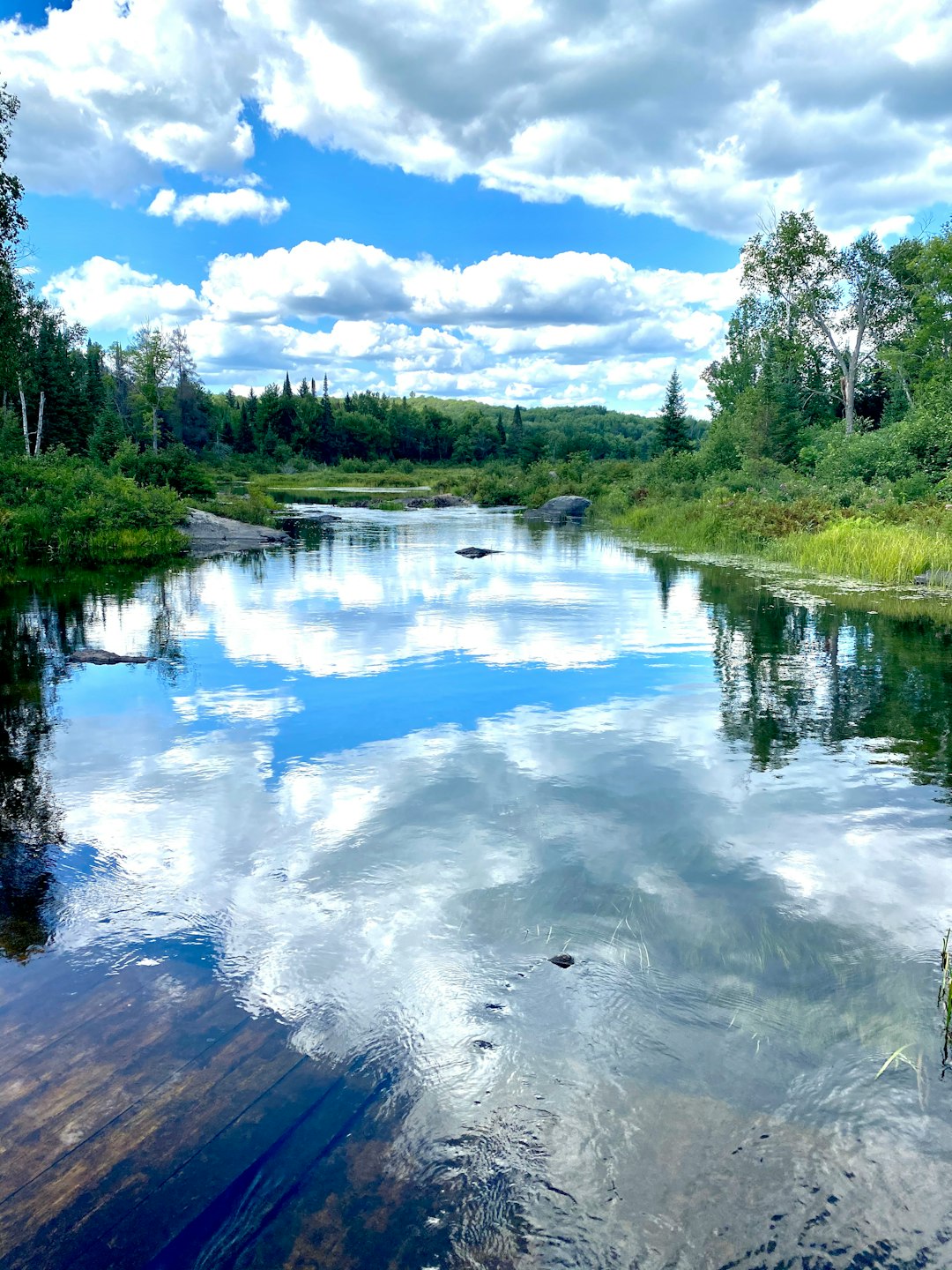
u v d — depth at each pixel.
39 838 4.46
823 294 37.47
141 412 72.00
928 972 3.23
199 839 4.44
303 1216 2.17
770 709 6.88
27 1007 3.03
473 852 4.25
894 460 24.80
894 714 6.71
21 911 3.71
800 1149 2.37
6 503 20.66
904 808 4.84
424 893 3.83
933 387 25.94
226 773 5.43
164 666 8.52
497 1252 2.06
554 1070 2.69
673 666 8.43
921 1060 2.72
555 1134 2.43
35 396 50.78
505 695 7.33
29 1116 2.51
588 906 3.71
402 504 48.41
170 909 3.72
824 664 8.51
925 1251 2.06
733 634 10.12
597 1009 2.99
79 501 20.98
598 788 5.13
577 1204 2.20
